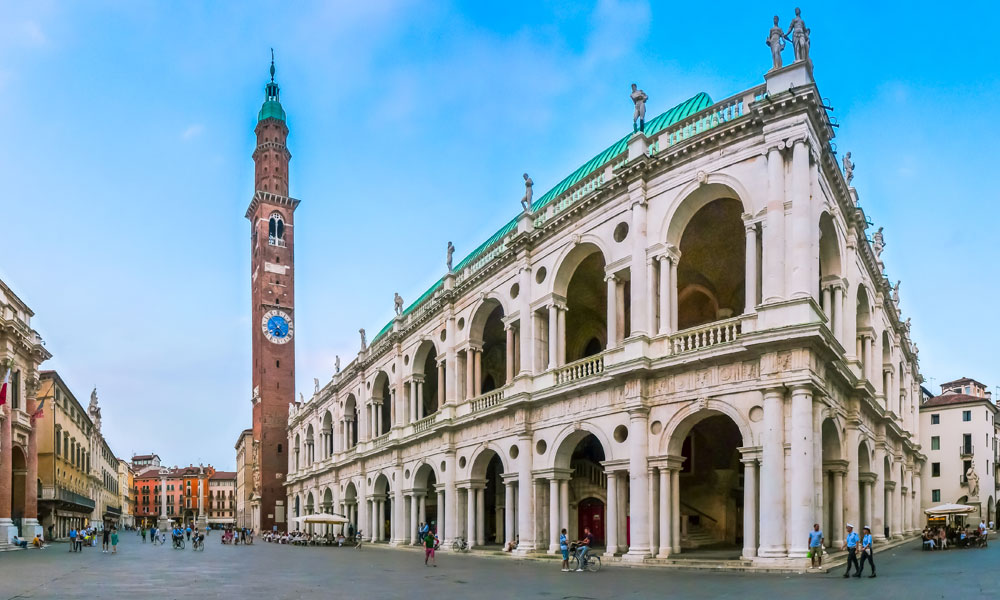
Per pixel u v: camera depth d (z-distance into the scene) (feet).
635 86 116.16
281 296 356.38
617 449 108.99
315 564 120.78
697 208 107.45
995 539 175.32
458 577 90.02
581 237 123.44
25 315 206.18
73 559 138.00
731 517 127.54
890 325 163.84
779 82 95.04
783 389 88.58
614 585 75.15
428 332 176.24
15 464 203.21
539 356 133.39
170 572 103.35
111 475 471.21
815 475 87.81
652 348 105.40
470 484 149.48
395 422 190.90
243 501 424.05
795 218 91.30
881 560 99.40
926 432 268.62
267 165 373.81
